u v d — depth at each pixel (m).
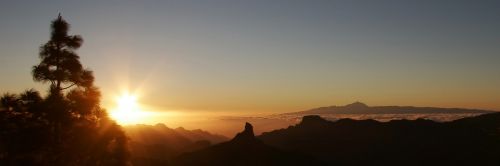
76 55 26.98
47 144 24.64
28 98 25.12
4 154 24.16
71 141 25.41
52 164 24.91
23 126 24.47
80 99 26.11
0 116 24.28
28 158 24.50
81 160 25.69
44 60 26.09
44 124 24.94
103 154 26.17
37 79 25.77
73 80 26.61
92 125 26.58
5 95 24.91
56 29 26.38
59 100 25.53
